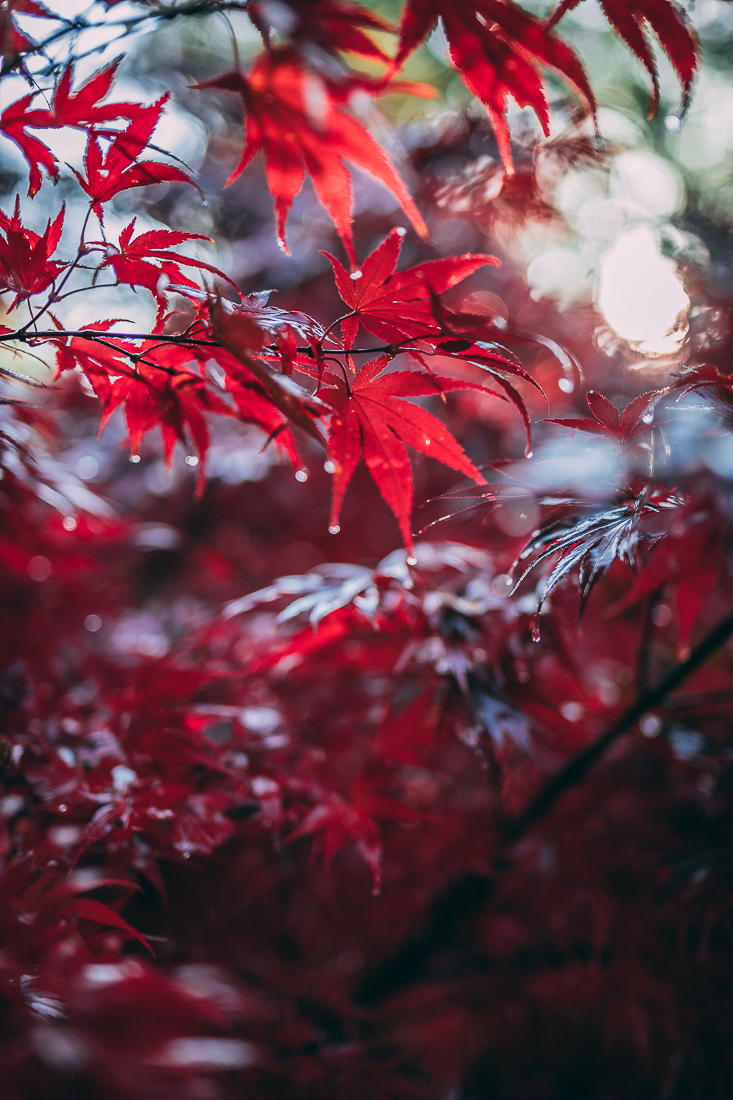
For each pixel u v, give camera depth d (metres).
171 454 0.60
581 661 0.80
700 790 0.72
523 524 0.85
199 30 1.62
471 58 0.51
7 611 0.78
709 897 0.67
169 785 0.61
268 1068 0.65
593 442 0.62
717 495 0.55
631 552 0.57
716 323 1.06
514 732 0.64
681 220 1.61
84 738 0.64
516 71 0.52
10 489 0.72
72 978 0.47
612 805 0.73
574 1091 0.79
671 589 0.67
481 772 0.79
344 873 0.73
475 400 1.04
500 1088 0.79
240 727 0.67
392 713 0.67
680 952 0.68
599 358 1.16
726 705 0.73
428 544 0.75
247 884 0.71
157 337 0.54
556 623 0.67
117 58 0.52
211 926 0.71
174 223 1.33
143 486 1.18
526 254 1.38
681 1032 0.71
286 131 0.50
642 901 0.70
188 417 0.59
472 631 0.67
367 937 0.75
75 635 0.79
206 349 0.55
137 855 0.60
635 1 0.52
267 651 0.70
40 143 0.53
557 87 1.07
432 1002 0.77
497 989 0.75
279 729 0.69
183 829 0.60
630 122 1.73
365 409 0.56
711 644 0.67
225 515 1.20
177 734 0.63
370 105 0.49
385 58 0.49
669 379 0.59
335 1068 0.67
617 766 0.75
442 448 0.57
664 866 0.70
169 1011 0.46
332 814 0.65
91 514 0.78
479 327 0.53
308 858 0.72
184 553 1.08
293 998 0.71
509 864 0.73
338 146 0.50
